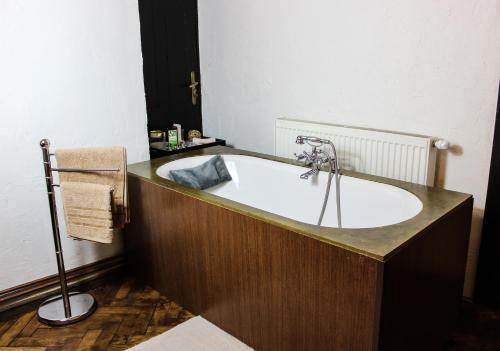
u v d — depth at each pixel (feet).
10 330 6.82
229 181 9.00
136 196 7.80
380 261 4.37
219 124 10.83
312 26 8.33
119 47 8.12
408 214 6.10
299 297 5.26
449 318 6.22
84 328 6.83
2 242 7.24
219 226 6.16
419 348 5.50
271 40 9.12
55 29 7.28
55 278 7.91
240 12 9.59
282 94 9.21
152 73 9.98
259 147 10.02
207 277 6.64
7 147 7.07
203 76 10.87
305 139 7.86
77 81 7.69
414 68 7.10
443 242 5.58
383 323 4.56
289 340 5.56
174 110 10.60
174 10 10.09
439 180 7.24
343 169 7.84
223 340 6.37
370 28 7.49
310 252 5.00
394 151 7.30
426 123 7.14
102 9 7.77
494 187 6.52
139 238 8.04
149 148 9.34
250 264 5.82
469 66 6.52
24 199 7.36
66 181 6.92
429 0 6.72
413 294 5.05
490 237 6.71
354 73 7.89
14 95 7.01
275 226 5.32
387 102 7.55
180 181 7.75
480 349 6.07
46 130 7.45
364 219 7.11
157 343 6.35
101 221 6.66
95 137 8.11
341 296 4.80
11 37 6.84
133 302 7.56
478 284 7.02
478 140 6.65
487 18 6.22
